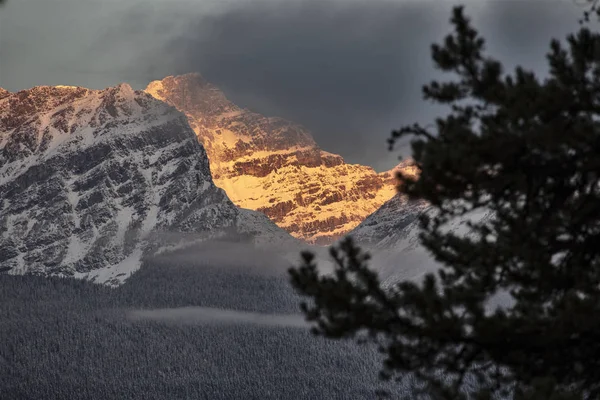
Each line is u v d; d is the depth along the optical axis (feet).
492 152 204.95
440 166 205.67
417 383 205.26
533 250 210.79
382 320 203.10
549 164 207.72
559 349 202.90
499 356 202.49
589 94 209.87
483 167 210.18
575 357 203.31
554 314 202.69
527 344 200.85
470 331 202.18
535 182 209.36
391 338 204.23
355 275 206.59
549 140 202.49
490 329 197.57
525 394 192.85
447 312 203.31
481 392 198.90
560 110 208.03
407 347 204.03
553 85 209.87
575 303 199.00
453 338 201.67
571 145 202.90
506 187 209.67
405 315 204.95
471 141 206.18
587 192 211.20
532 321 199.21
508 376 205.46
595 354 202.39
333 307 202.39
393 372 205.98
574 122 207.82
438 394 201.98
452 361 204.74
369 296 204.74
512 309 210.18
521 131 206.80
